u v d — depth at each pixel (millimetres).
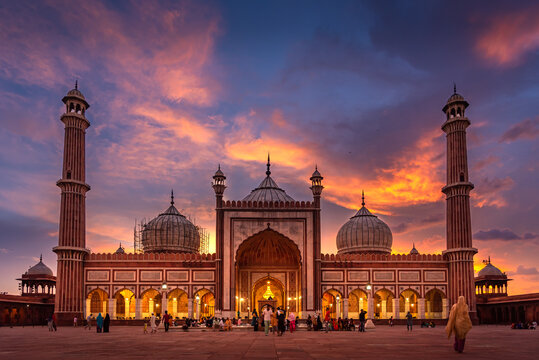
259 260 35656
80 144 32750
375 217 41250
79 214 31969
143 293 32219
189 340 15039
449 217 33312
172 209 40969
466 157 33562
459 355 9031
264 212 32656
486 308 38531
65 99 33219
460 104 34188
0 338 16719
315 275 31906
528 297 32719
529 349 10453
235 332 22422
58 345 12766
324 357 8781
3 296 32875
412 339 14906
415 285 32938
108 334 20031
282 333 18312
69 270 31125
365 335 18078
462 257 32312
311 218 32594
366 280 32875
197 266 32594
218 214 32562
